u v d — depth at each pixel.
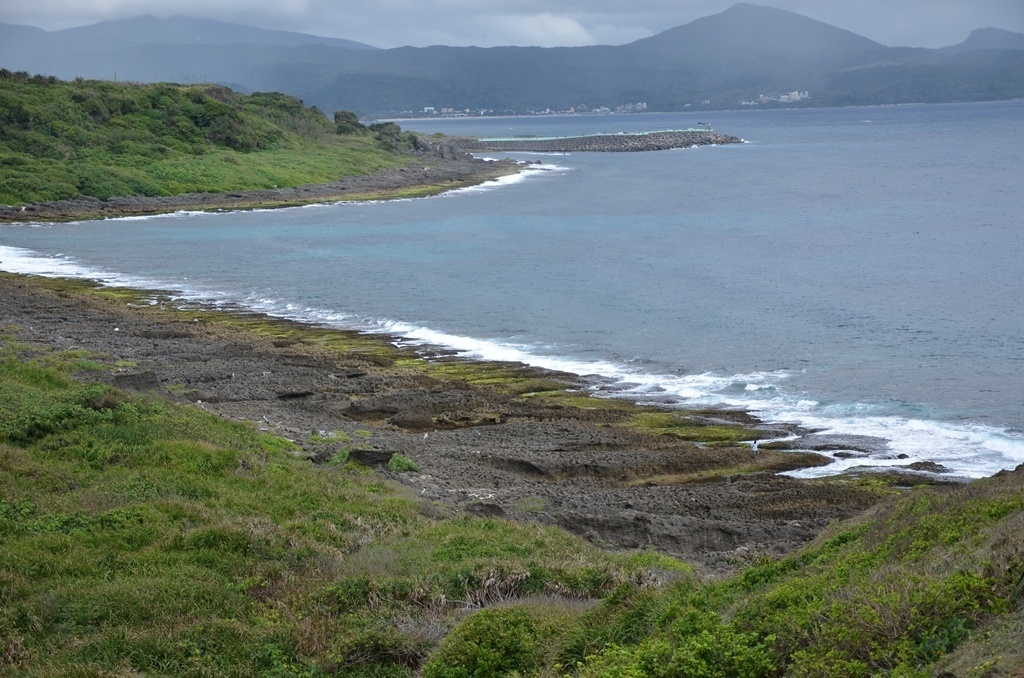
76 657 10.21
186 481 17.81
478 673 9.83
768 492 22.91
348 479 20.78
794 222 81.62
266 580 13.00
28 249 72.38
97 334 39.88
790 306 46.38
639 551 17.62
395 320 45.34
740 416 29.55
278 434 25.41
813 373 34.34
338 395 31.44
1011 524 10.38
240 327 43.41
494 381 34.00
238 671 10.26
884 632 8.09
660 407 30.66
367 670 10.53
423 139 170.88
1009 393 31.12
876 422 28.66
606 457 25.11
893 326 41.34
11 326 40.09
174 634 10.79
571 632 10.46
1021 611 7.73
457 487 22.16
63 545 13.70
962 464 24.88
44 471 17.47
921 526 12.02
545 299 49.88
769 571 13.27
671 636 9.48
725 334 40.81
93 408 22.25
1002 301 45.69
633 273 57.84
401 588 12.80
